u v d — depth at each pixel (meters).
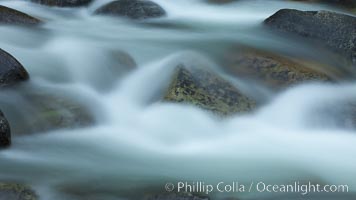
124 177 9.79
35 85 12.30
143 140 11.23
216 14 18.92
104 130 11.51
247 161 10.61
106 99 12.46
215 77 12.20
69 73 13.13
